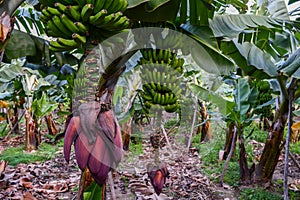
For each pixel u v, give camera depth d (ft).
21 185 11.55
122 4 4.05
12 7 3.83
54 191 11.00
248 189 11.17
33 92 19.10
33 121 18.85
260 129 23.09
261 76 8.43
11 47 6.50
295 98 10.11
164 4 4.75
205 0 5.22
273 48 12.01
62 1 3.89
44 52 7.06
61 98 22.33
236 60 8.16
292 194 10.72
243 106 11.70
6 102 21.91
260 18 7.27
